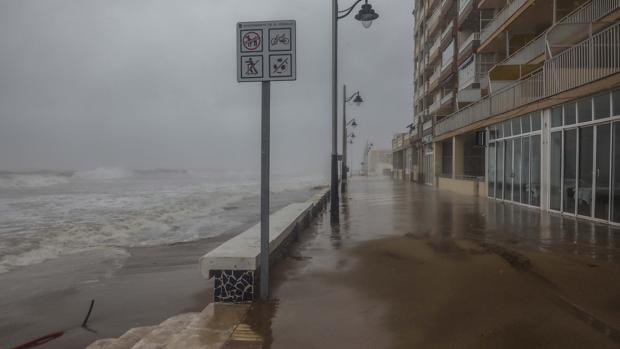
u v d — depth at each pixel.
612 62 10.66
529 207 15.54
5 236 11.85
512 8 20.27
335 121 12.02
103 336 4.86
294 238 8.81
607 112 10.99
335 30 12.66
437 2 40.00
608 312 4.30
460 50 30.58
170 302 5.91
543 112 14.41
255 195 31.64
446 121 28.91
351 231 10.11
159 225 14.70
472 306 4.51
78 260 9.12
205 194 31.84
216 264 4.78
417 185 36.59
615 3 13.33
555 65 13.15
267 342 3.67
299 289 5.24
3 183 46.62
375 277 5.77
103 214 17.61
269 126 4.76
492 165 19.73
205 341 3.69
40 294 6.53
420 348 3.54
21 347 4.60
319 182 61.12
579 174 12.31
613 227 10.38
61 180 58.66
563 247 7.77
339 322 4.13
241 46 4.68
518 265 6.32
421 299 4.78
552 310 4.36
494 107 18.64
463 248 7.69
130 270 8.09
